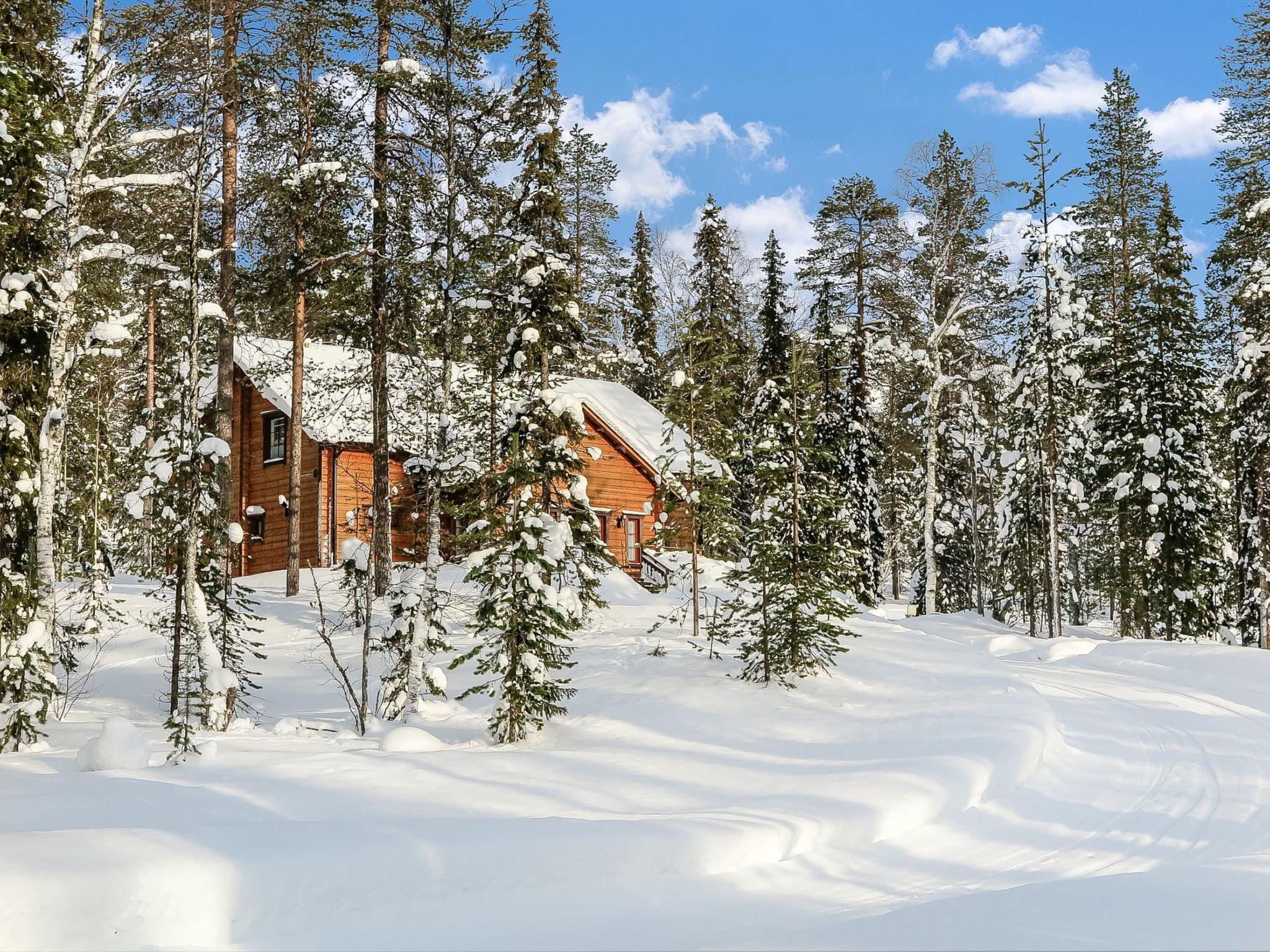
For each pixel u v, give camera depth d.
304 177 19.81
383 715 16.09
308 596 26.06
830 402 40.09
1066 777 11.33
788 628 16.58
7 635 14.41
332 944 6.15
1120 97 38.59
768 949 5.66
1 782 10.27
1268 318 28.05
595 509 35.84
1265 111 29.12
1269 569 29.28
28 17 14.71
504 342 19.36
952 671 18.05
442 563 16.77
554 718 14.96
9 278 14.70
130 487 16.67
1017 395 33.69
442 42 18.23
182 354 15.34
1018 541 37.47
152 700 17.77
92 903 5.92
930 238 35.41
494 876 7.04
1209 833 8.94
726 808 8.95
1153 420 31.39
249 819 8.59
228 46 15.48
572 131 47.78
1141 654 23.50
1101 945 5.30
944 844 8.59
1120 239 37.12
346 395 26.88
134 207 15.98
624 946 6.02
